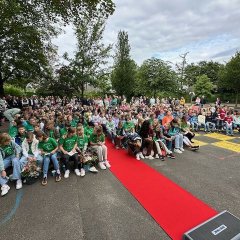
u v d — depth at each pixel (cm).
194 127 1062
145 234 305
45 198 400
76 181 474
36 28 1415
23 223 327
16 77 1934
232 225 287
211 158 643
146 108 1262
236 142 845
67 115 770
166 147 652
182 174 518
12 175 439
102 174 514
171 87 3069
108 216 346
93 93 2480
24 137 520
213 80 4838
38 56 1758
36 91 2294
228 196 411
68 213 353
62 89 1933
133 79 2502
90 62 1777
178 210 363
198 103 1828
